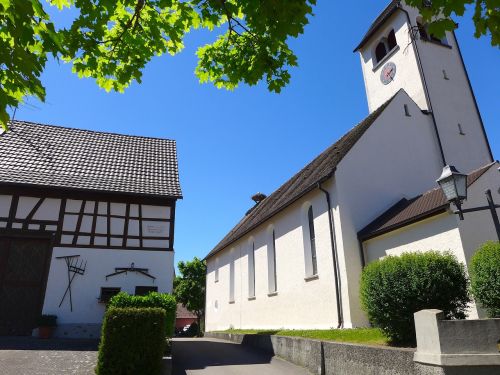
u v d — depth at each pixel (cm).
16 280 1450
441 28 394
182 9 532
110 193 1602
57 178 1605
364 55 2370
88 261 1521
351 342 949
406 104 1762
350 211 1423
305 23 442
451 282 796
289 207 1852
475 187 1134
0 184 1496
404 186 1571
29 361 925
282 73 566
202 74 594
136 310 859
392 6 2142
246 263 2383
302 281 1656
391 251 1279
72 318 1442
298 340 1150
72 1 494
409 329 801
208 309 3183
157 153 1978
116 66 566
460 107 1959
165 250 1603
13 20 326
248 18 455
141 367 827
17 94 355
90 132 1998
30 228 1506
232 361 1222
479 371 609
